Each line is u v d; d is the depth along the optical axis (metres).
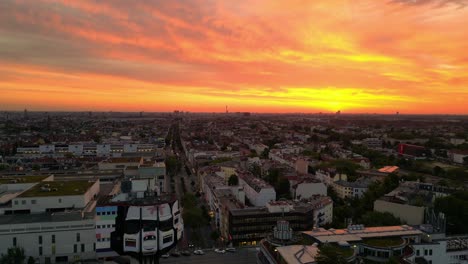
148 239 86.25
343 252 154.75
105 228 144.88
